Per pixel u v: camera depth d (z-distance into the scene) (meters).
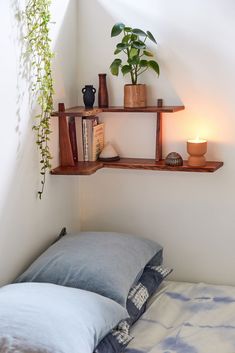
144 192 2.77
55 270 2.15
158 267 2.56
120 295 2.07
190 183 2.69
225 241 2.70
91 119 2.62
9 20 2.02
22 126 2.18
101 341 1.88
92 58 2.72
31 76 2.23
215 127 2.60
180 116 2.64
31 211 2.31
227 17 2.49
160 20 2.57
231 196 2.65
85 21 2.69
